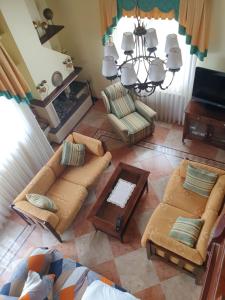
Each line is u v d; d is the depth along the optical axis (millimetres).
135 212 3783
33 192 3584
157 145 4652
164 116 4977
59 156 3953
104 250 3471
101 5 3791
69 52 5074
